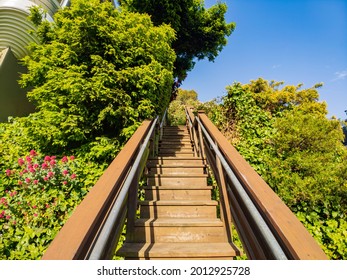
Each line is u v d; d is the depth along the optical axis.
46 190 2.88
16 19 5.66
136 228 2.05
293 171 3.38
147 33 4.04
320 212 2.96
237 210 1.72
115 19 4.02
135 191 2.09
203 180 3.10
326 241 2.72
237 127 5.08
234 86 5.48
